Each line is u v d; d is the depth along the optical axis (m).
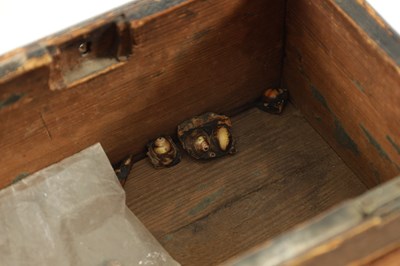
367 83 0.57
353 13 0.56
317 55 0.61
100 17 0.56
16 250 0.60
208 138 0.64
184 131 0.64
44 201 0.61
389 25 0.55
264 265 0.46
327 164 0.64
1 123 0.56
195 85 0.62
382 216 0.47
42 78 0.55
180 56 0.60
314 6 0.58
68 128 0.59
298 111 0.67
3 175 0.60
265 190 0.63
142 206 0.63
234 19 0.60
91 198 0.62
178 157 0.64
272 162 0.65
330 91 0.61
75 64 0.57
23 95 0.55
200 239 0.62
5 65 0.54
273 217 0.62
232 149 0.65
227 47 0.61
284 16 0.62
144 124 0.63
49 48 0.55
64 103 0.57
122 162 0.64
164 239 0.62
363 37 0.55
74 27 0.56
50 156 0.61
